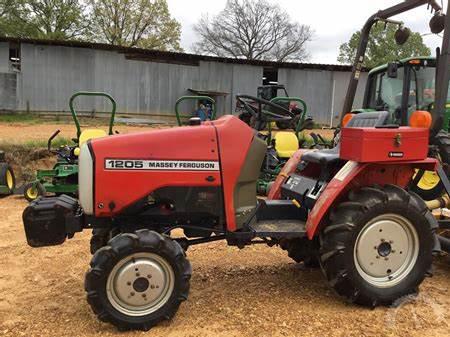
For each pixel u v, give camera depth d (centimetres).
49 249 496
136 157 330
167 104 2259
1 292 386
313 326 326
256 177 358
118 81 2184
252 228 361
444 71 447
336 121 2438
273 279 415
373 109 861
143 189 331
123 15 3856
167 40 3978
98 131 776
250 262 460
